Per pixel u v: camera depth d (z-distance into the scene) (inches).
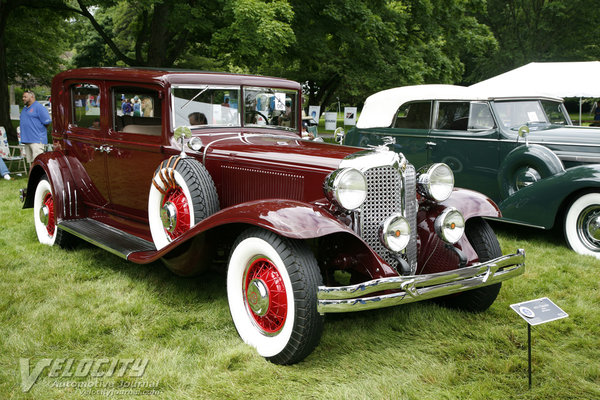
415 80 513.7
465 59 1165.1
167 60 518.9
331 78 797.9
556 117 264.4
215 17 448.1
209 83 157.6
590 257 189.6
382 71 521.7
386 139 124.5
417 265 129.8
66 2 538.6
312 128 548.4
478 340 120.9
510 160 225.1
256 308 109.3
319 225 100.8
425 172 125.5
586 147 219.3
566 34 1023.0
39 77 1087.6
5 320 127.0
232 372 103.3
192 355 110.6
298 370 104.7
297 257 101.7
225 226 122.9
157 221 145.9
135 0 456.8
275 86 175.6
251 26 386.9
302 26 489.1
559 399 95.3
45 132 355.9
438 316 133.0
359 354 112.6
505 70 1104.2
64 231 184.2
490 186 244.4
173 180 138.0
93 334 120.5
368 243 115.6
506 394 97.0
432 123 264.5
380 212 116.0
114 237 160.4
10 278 157.2
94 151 179.5
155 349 113.4
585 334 125.6
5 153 348.8
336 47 536.1
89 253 185.3
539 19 1031.6
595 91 443.2
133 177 164.9
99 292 147.6
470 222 135.9
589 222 194.7
